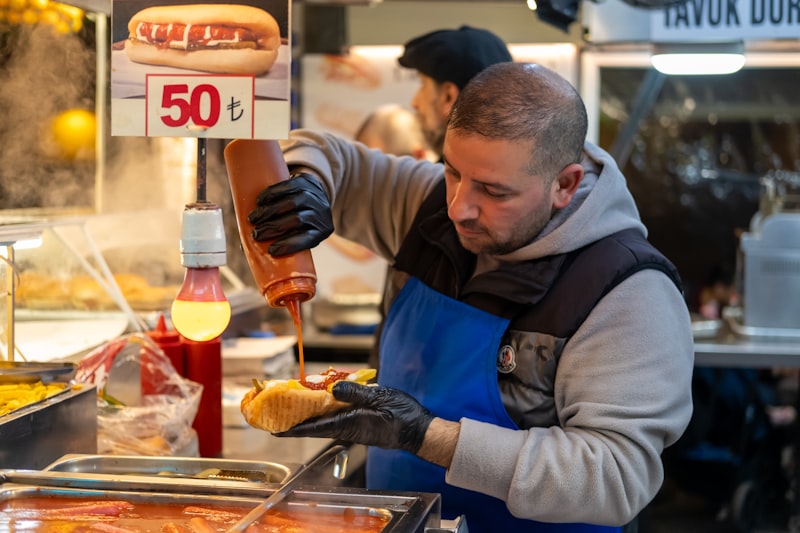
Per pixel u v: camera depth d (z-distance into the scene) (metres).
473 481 1.58
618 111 5.07
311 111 4.62
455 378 1.79
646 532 3.94
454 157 1.59
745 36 2.97
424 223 1.94
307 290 1.56
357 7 4.90
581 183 1.79
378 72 4.57
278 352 2.87
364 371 1.70
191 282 1.57
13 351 2.02
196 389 2.22
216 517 1.44
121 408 2.10
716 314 4.99
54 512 1.45
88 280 2.48
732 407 4.75
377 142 4.57
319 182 1.73
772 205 4.10
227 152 1.68
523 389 1.75
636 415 1.60
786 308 3.88
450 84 2.93
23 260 2.26
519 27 4.76
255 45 1.51
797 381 4.78
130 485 1.50
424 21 4.88
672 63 3.08
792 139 5.11
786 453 4.59
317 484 1.50
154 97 1.54
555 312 1.72
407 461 1.87
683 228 5.25
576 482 1.55
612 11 3.04
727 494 4.27
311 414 1.51
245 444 2.39
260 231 1.57
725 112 5.15
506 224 1.62
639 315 1.66
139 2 1.53
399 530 1.26
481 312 1.80
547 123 1.58
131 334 2.27
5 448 1.62
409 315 1.93
